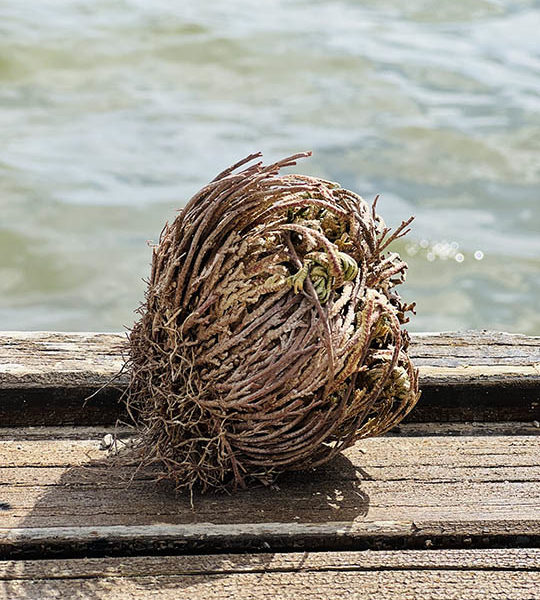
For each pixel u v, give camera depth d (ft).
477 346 8.66
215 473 6.45
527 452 7.29
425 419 7.97
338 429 6.31
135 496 6.49
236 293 5.74
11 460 6.95
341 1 45.85
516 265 21.31
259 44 35.45
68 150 26.50
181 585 5.70
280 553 6.01
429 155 26.43
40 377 7.61
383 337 6.30
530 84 32.45
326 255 5.72
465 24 41.83
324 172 25.45
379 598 5.65
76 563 5.86
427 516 6.36
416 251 21.71
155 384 6.19
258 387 5.80
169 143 27.17
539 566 5.97
